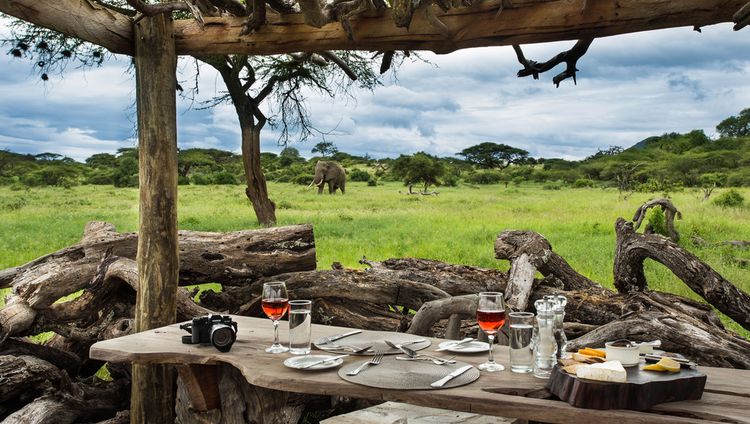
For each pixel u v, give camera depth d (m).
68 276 4.89
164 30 4.15
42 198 35.25
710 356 4.11
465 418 2.88
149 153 4.16
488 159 79.75
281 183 61.72
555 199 34.47
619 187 43.25
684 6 3.20
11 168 66.69
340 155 88.44
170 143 4.20
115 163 70.12
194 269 5.43
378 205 29.83
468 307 4.18
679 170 52.84
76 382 4.62
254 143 19.20
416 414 2.95
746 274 9.79
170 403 4.12
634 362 2.36
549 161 90.75
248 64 18.83
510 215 22.81
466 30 3.64
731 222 17.89
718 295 4.91
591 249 12.38
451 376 2.49
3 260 11.77
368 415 2.92
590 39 3.73
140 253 4.20
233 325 3.14
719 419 2.07
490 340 2.66
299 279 5.44
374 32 3.86
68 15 3.80
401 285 5.32
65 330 4.86
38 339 6.10
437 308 4.25
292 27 4.05
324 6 3.84
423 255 12.01
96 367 5.24
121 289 5.19
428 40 3.75
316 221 20.33
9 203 28.56
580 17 3.38
